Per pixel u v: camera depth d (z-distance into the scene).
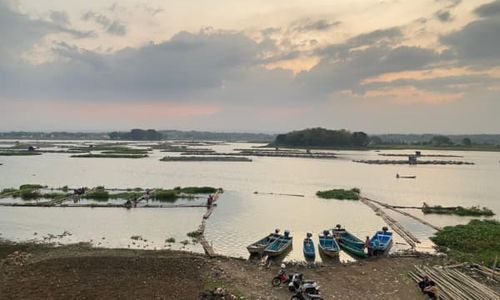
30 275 28.84
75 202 63.44
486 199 75.31
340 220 53.84
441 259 34.19
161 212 56.81
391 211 61.72
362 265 32.53
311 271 30.81
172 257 33.53
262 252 35.22
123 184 86.38
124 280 28.08
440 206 63.50
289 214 57.28
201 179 97.88
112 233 44.31
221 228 47.66
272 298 24.98
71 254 34.47
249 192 78.06
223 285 27.23
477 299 24.50
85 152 189.62
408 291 26.73
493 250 36.97
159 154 188.12
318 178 103.62
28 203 61.72
